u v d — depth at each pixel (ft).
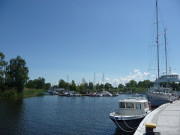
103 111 135.95
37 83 592.60
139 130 41.63
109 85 555.69
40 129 77.41
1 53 226.58
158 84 159.12
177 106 97.86
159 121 52.90
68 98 291.58
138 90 531.50
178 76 151.43
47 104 182.50
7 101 195.21
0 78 227.61
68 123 90.53
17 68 263.29
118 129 73.61
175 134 38.47
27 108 144.36
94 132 73.36
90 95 350.23
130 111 73.36
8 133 70.03
